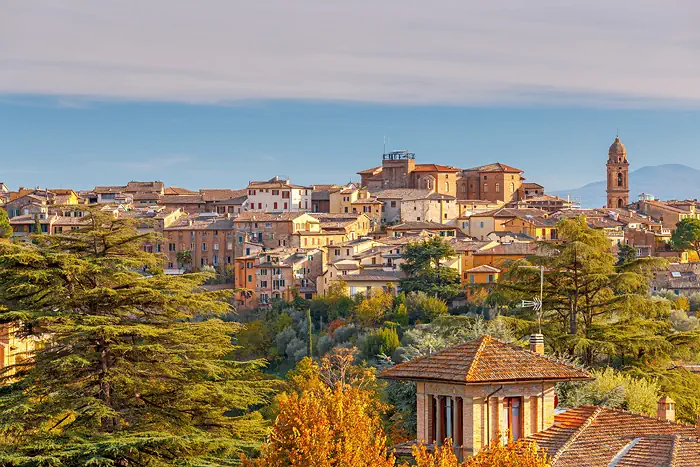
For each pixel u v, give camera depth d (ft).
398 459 229.86
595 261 422.41
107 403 276.82
